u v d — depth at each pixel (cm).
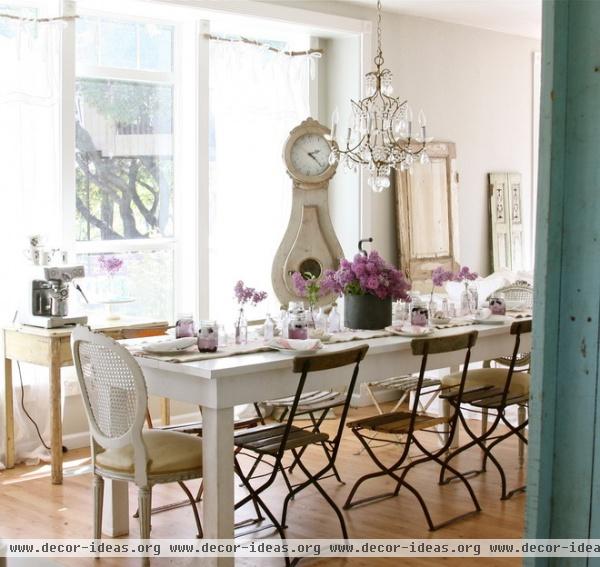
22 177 543
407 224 741
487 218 836
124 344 417
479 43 812
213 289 657
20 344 516
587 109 235
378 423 440
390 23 727
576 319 239
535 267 240
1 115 538
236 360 377
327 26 672
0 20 538
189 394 369
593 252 236
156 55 630
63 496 477
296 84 691
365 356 420
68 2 561
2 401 537
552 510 244
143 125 625
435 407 675
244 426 462
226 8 609
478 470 522
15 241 543
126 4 578
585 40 234
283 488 491
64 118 564
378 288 473
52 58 554
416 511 451
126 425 360
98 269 604
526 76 866
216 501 359
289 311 457
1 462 535
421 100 757
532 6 720
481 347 493
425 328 460
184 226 649
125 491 417
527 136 874
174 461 361
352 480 506
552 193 237
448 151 781
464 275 542
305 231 654
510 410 671
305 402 462
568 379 241
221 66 648
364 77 699
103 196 605
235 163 661
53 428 497
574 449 240
